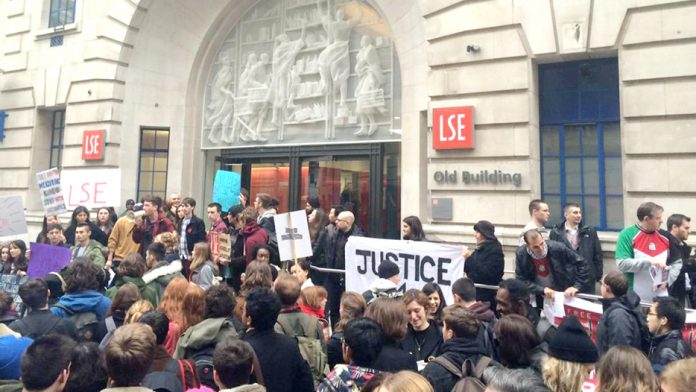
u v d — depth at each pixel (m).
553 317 5.99
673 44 8.20
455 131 9.74
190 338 3.91
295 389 3.82
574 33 8.91
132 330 3.12
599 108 9.28
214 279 7.08
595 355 3.12
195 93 14.99
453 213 9.76
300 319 4.53
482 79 9.65
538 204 7.20
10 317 4.85
